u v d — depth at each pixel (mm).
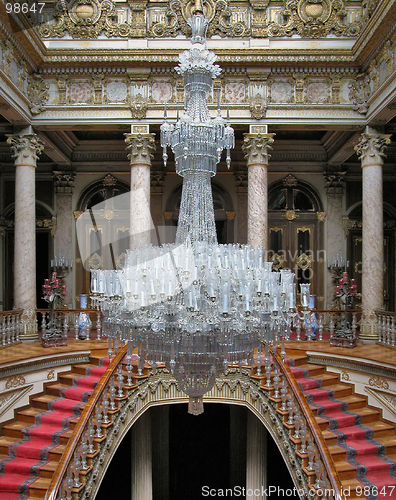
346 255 14359
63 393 8781
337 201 14430
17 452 7430
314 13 10609
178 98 10719
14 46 9531
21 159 10789
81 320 10953
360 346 10172
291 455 7223
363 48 9914
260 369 8523
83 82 10812
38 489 6691
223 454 13836
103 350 9836
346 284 10312
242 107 10703
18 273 10695
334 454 7383
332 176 14344
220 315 4941
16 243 10734
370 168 10727
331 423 8047
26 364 8531
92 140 14219
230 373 9078
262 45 10648
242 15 10719
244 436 12820
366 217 10766
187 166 5449
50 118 10750
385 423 8391
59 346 10008
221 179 14539
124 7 10719
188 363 5379
